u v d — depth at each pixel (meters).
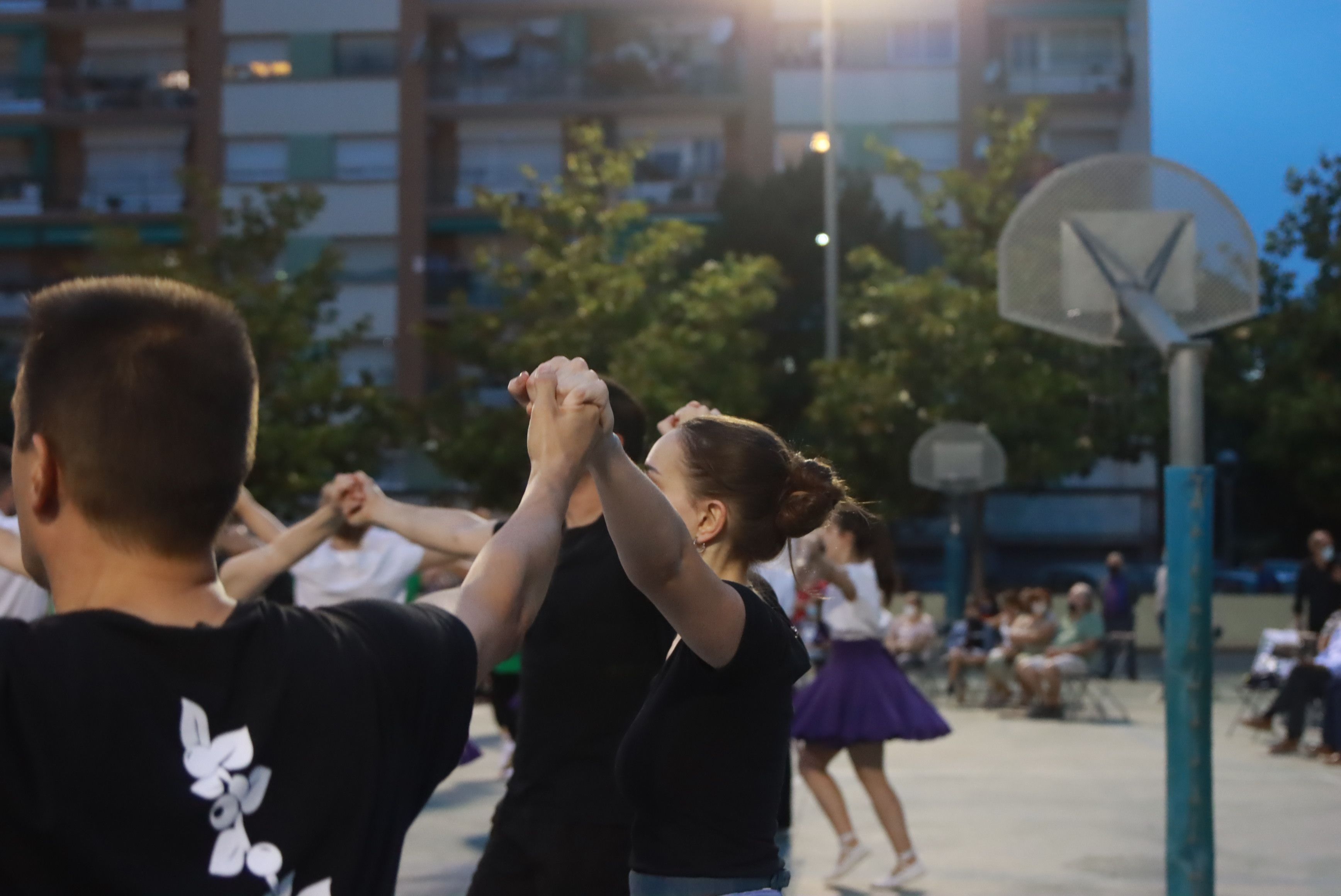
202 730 1.22
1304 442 25.89
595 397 1.75
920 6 33.16
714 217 33.50
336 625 1.36
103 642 1.22
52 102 34.12
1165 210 6.11
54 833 1.14
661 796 2.41
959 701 15.23
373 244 33.78
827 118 25.08
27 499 1.33
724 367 23.28
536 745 3.32
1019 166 23.78
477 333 23.91
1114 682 17.75
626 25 34.59
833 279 24.70
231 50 34.06
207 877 1.18
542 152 34.38
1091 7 32.91
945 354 22.84
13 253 34.50
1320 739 11.53
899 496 23.95
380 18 33.94
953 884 6.32
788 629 2.51
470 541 3.22
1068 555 32.62
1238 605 23.41
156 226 33.62
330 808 1.26
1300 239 26.81
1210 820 5.07
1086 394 23.81
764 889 2.37
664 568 2.17
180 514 1.29
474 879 3.38
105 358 1.28
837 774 9.81
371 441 23.11
